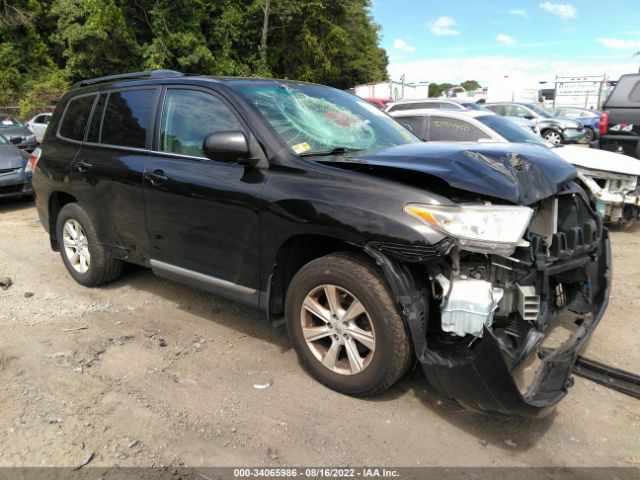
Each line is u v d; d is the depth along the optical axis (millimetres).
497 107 19797
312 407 2957
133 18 25281
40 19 30031
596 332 3938
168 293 4680
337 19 31047
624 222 7066
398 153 3076
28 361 3451
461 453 2594
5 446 2607
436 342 2764
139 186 3873
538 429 2787
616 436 2730
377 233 2648
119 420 2828
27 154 8969
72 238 4820
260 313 4254
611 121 8727
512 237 2529
